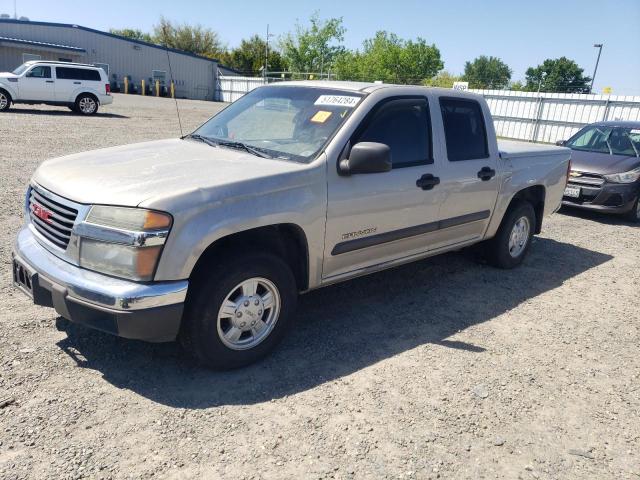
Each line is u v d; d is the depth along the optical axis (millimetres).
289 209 3609
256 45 63438
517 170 5762
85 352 3680
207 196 3242
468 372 3848
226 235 3330
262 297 3658
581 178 9273
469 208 5207
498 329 4625
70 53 42781
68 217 3305
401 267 6035
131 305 3033
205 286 3318
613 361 4211
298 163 3830
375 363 3869
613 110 23156
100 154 4055
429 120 4734
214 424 3043
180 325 3377
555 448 3104
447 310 4941
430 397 3490
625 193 8984
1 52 40188
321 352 3971
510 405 3482
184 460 2742
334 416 3205
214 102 43656
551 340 4492
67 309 3189
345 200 3973
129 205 3088
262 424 3078
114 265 3129
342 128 4027
